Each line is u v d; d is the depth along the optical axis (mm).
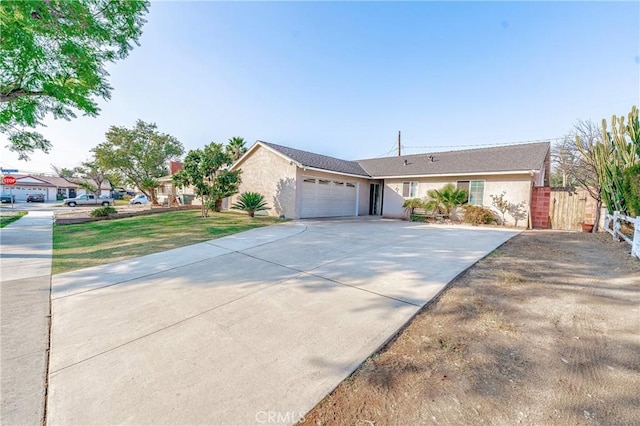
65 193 45500
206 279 4441
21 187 38844
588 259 5293
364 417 1707
